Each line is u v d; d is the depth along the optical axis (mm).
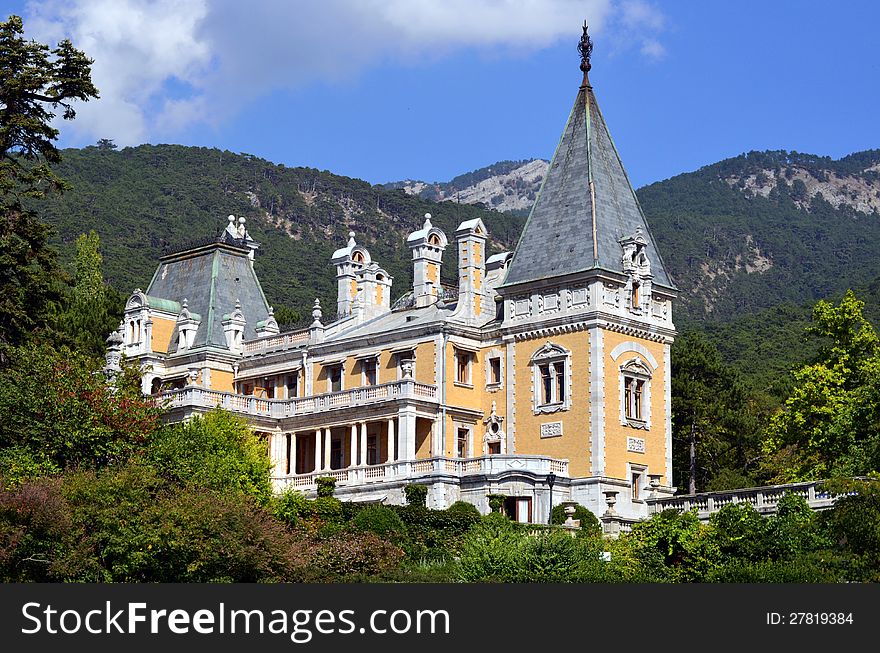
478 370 87062
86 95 71812
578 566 53906
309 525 64938
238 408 89250
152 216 198750
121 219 190875
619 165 87375
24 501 50219
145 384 97188
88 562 50625
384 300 98188
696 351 105625
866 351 82188
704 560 54781
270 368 95625
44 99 71000
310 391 93000
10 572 49812
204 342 97562
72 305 110250
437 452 83875
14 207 71250
